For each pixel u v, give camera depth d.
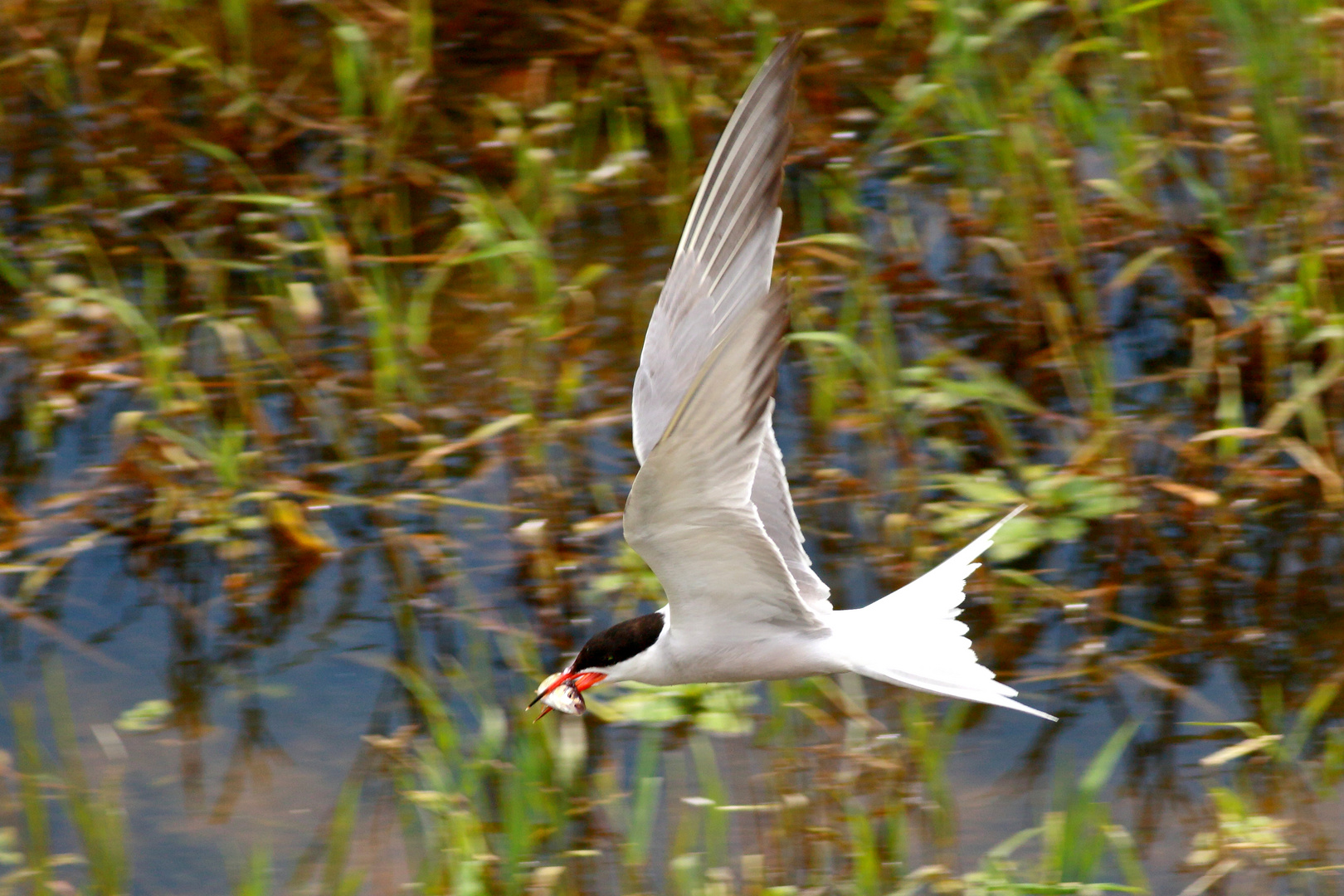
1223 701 10.38
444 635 11.02
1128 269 13.17
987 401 12.38
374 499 11.95
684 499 7.03
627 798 9.77
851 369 12.86
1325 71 14.77
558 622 11.07
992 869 8.95
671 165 15.15
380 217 14.73
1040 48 16.16
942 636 7.88
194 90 16.09
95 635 11.01
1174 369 12.90
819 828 9.28
